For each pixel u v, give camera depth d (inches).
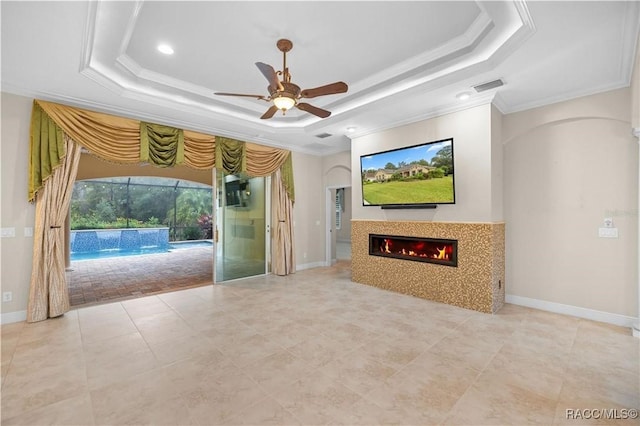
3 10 82.0
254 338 116.5
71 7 82.0
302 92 107.3
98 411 74.0
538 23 90.0
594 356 100.9
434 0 91.1
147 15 96.5
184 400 78.6
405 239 176.4
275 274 234.4
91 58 115.8
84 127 146.0
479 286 146.6
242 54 121.6
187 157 185.3
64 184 142.1
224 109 175.6
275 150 231.0
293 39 111.3
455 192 155.6
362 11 96.0
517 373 90.7
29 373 91.0
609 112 129.5
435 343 111.4
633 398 78.4
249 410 74.6
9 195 132.6
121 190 442.0
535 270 151.2
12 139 133.1
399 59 126.3
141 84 141.1
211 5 92.1
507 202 159.6
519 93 139.2
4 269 131.4
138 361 98.7
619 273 129.0
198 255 351.9
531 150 151.9
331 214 281.4
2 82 126.7
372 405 76.4
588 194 136.3
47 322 133.2
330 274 235.9
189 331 123.5
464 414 72.8
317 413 73.5
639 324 116.6
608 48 102.2
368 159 191.3
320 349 107.2
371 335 118.9
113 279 219.9
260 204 235.0
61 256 141.2
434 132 163.6
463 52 116.9
